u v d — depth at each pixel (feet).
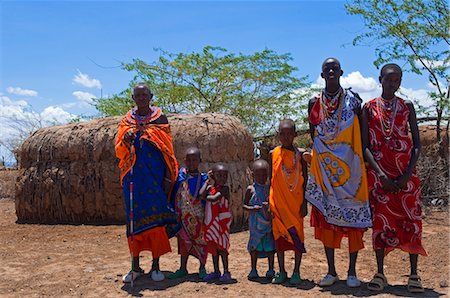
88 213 32.94
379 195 17.39
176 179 19.63
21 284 18.74
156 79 56.29
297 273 18.12
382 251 17.42
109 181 32.30
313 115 18.28
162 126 19.33
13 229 31.65
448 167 39.17
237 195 30.35
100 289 18.01
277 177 18.13
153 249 18.81
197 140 30.45
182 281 18.76
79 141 33.50
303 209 18.24
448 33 41.88
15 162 56.13
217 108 55.62
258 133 54.39
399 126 17.33
